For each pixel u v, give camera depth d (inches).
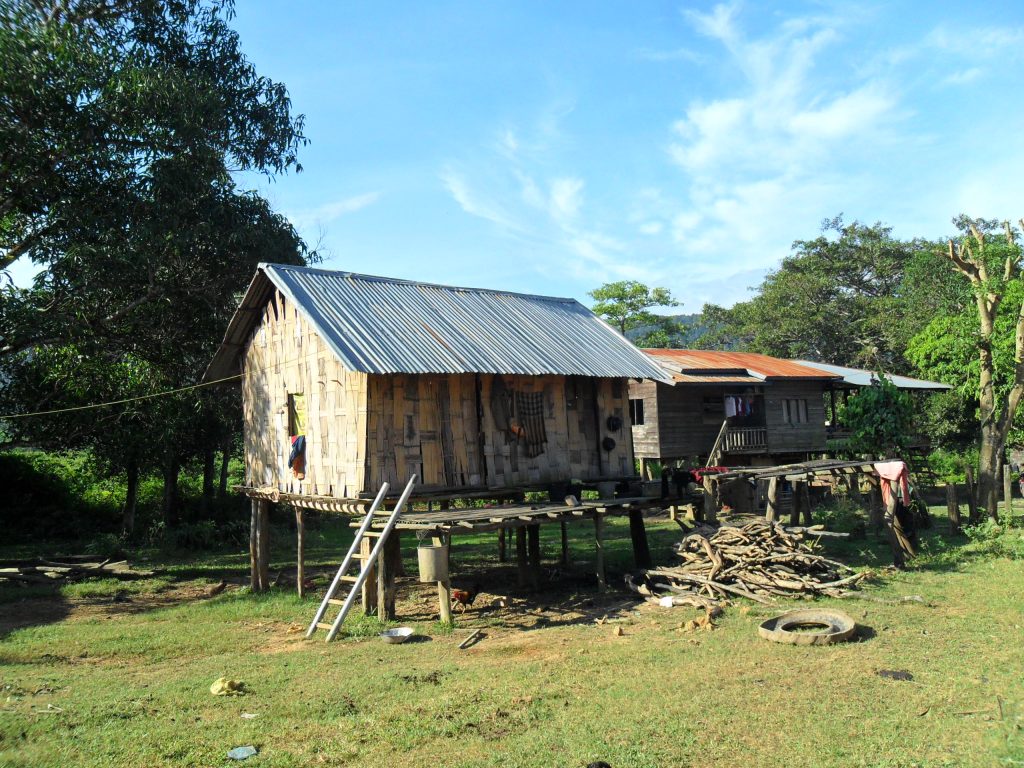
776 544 536.1
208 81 823.1
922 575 551.2
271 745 266.2
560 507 516.1
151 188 749.9
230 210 830.5
